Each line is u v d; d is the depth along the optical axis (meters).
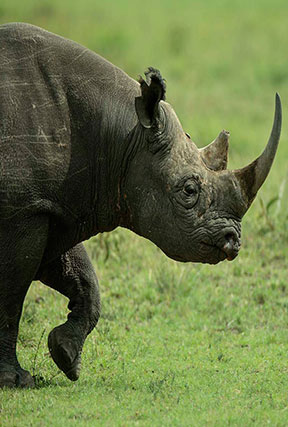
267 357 28.61
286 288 35.66
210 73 73.56
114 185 24.44
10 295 23.95
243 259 38.03
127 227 25.12
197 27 85.50
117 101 24.30
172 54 77.56
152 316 32.84
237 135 57.50
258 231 40.41
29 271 23.89
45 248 24.56
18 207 23.34
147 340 30.17
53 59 24.06
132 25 84.38
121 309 33.06
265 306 33.81
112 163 24.30
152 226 24.25
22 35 24.17
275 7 94.12
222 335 30.95
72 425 21.38
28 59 23.88
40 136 23.42
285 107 66.12
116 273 36.19
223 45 80.88
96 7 87.25
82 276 25.73
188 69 74.12
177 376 26.25
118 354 28.19
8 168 23.12
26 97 23.53
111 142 24.20
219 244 23.92
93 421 21.72
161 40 80.44
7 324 24.27
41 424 21.44
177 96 67.81
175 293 34.62
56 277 25.75
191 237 23.92
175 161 23.91
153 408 22.69
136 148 24.16
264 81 72.69
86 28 79.94
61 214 23.95
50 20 80.38
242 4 95.25
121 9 90.06
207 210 23.86
